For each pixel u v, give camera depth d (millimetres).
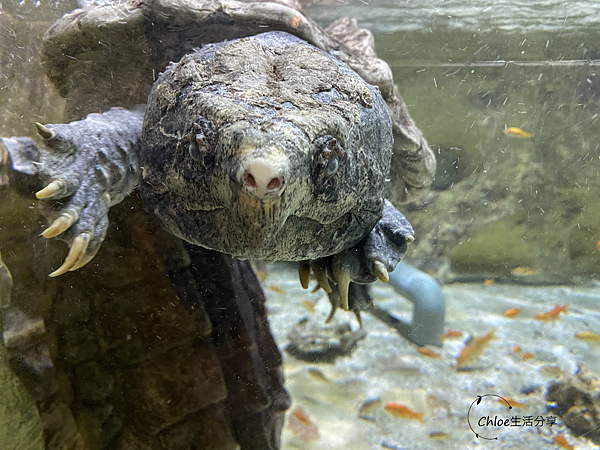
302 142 214
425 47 1311
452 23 1210
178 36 363
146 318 306
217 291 340
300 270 373
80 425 305
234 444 348
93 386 303
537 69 1308
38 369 286
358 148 270
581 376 581
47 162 243
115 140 280
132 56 357
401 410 509
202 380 330
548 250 1201
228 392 346
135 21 333
